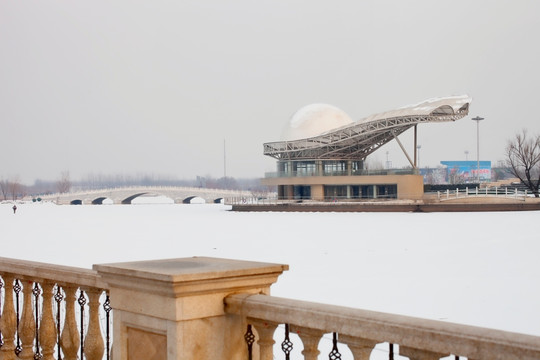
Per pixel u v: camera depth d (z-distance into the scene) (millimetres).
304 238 51938
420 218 79625
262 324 5297
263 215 98312
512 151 142500
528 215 83250
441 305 21594
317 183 110562
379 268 32062
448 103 97938
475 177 186000
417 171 105125
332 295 23766
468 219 75188
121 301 5750
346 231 59031
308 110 118938
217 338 5418
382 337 4309
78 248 45656
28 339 8016
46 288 7613
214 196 193125
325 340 15664
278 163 118188
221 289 5410
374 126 102500
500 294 23594
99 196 189500
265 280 5707
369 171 109188
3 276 8445
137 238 54656
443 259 35500
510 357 3639
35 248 45875
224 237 54594
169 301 5250
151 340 5527
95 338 6895
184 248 45031
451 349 3912
